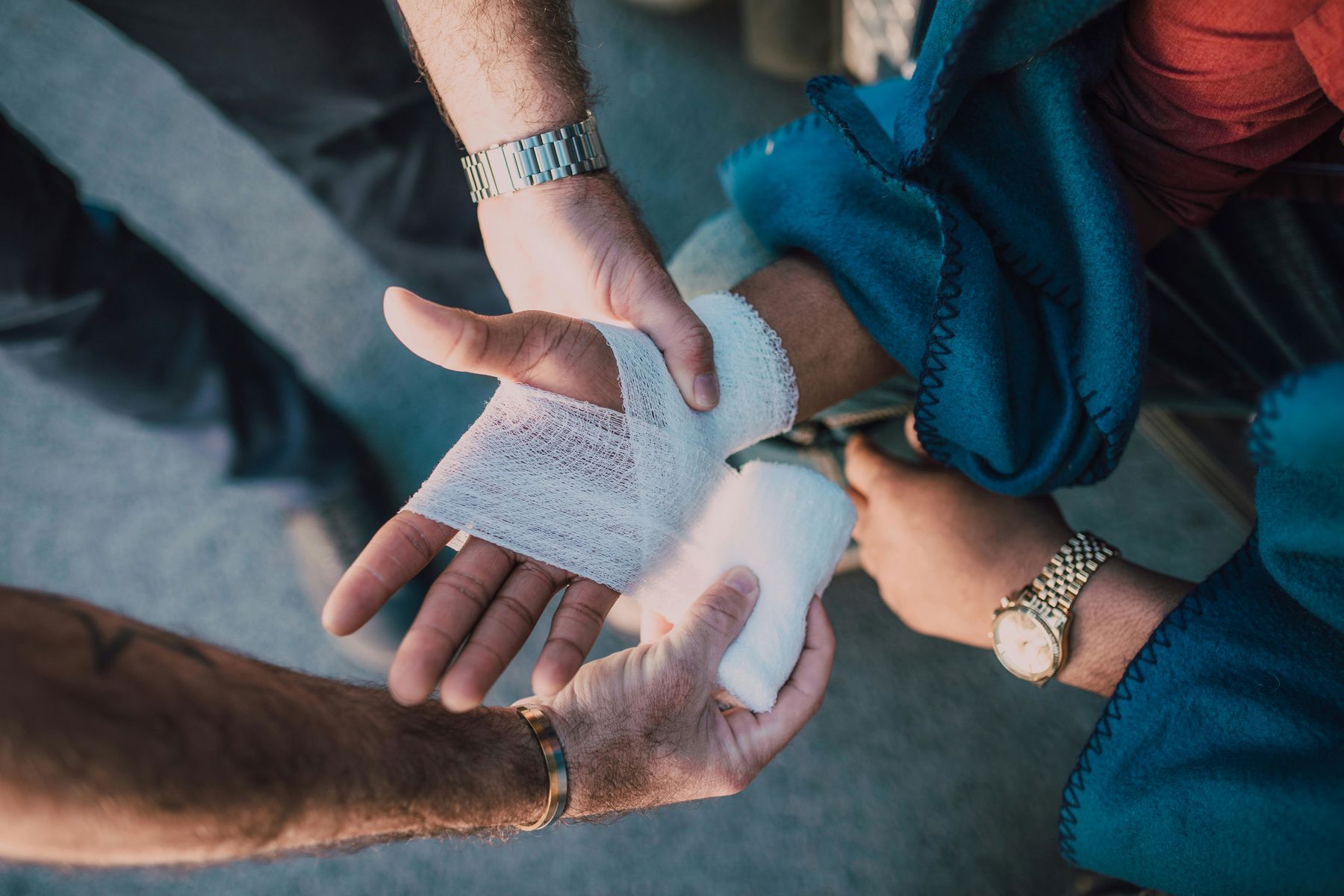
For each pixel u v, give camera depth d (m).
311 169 0.97
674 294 0.67
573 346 0.61
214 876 0.95
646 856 0.94
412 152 0.95
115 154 1.39
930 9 0.82
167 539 1.13
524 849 0.95
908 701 0.98
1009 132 0.63
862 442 0.82
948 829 0.93
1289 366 0.74
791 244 0.71
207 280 1.28
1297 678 0.61
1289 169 0.67
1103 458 0.68
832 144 0.71
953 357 0.63
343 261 1.27
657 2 1.35
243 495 1.13
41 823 0.47
